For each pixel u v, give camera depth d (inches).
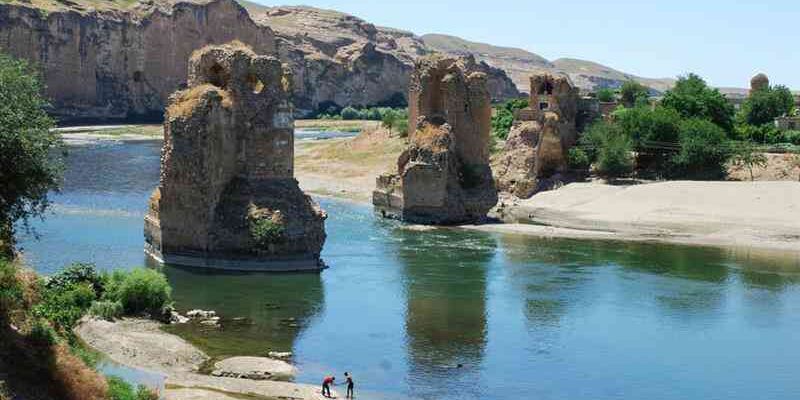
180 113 2674.7
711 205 3986.2
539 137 4658.0
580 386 1809.8
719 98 5565.9
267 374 1787.6
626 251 3225.9
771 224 3668.8
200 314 2210.9
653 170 4874.5
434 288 2583.7
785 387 1831.9
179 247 2721.5
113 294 2145.7
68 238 3075.8
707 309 2420.0
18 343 1478.8
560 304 2436.0
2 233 1747.0
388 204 3964.1
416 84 3983.8
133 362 1798.7
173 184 2699.3
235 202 2726.4
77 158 5944.9
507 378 1840.6
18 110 1733.5
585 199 4266.7
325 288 2539.4
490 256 3080.7
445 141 3816.4
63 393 1439.5
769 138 5442.9
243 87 2763.3
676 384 1838.1
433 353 1987.0
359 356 1948.8
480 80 3959.2
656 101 6599.4
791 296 2578.7
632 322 2278.5
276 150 2780.5
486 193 3941.9
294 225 2728.8
